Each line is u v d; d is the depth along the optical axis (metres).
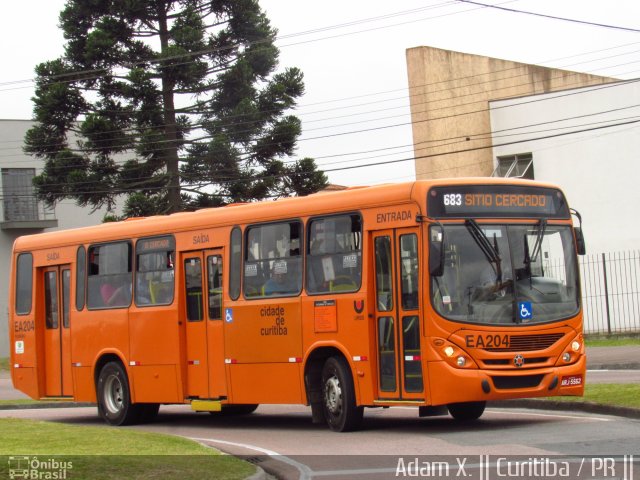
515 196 14.55
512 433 13.50
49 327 20.59
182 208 39.19
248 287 16.50
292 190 39.81
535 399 17.11
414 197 14.09
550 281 14.51
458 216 14.12
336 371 15.09
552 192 14.91
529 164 40.53
